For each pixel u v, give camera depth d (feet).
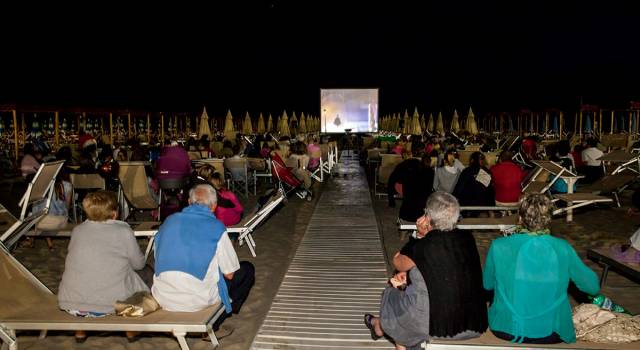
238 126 186.50
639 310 15.06
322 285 17.40
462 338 10.05
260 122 116.57
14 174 50.21
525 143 47.80
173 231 12.12
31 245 23.12
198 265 11.92
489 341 10.05
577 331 10.64
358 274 18.65
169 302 11.94
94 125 120.37
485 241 23.40
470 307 9.99
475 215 28.73
